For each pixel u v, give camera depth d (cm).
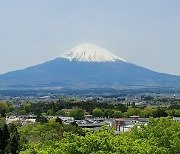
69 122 15662
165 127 3828
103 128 3369
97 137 3077
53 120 14250
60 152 3100
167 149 3466
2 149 8212
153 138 3666
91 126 14812
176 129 3944
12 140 7719
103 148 3033
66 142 3144
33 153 4459
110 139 3122
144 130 3922
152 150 3275
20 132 9906
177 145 3550
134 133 3922
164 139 3662
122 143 3119
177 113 18288
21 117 18762
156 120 4034
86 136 3112
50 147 3466
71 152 3047
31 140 8944
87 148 3042
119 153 2991
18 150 7525
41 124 12475
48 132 9762
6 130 8456
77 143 3089
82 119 19388
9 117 18362
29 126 11494
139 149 3116
